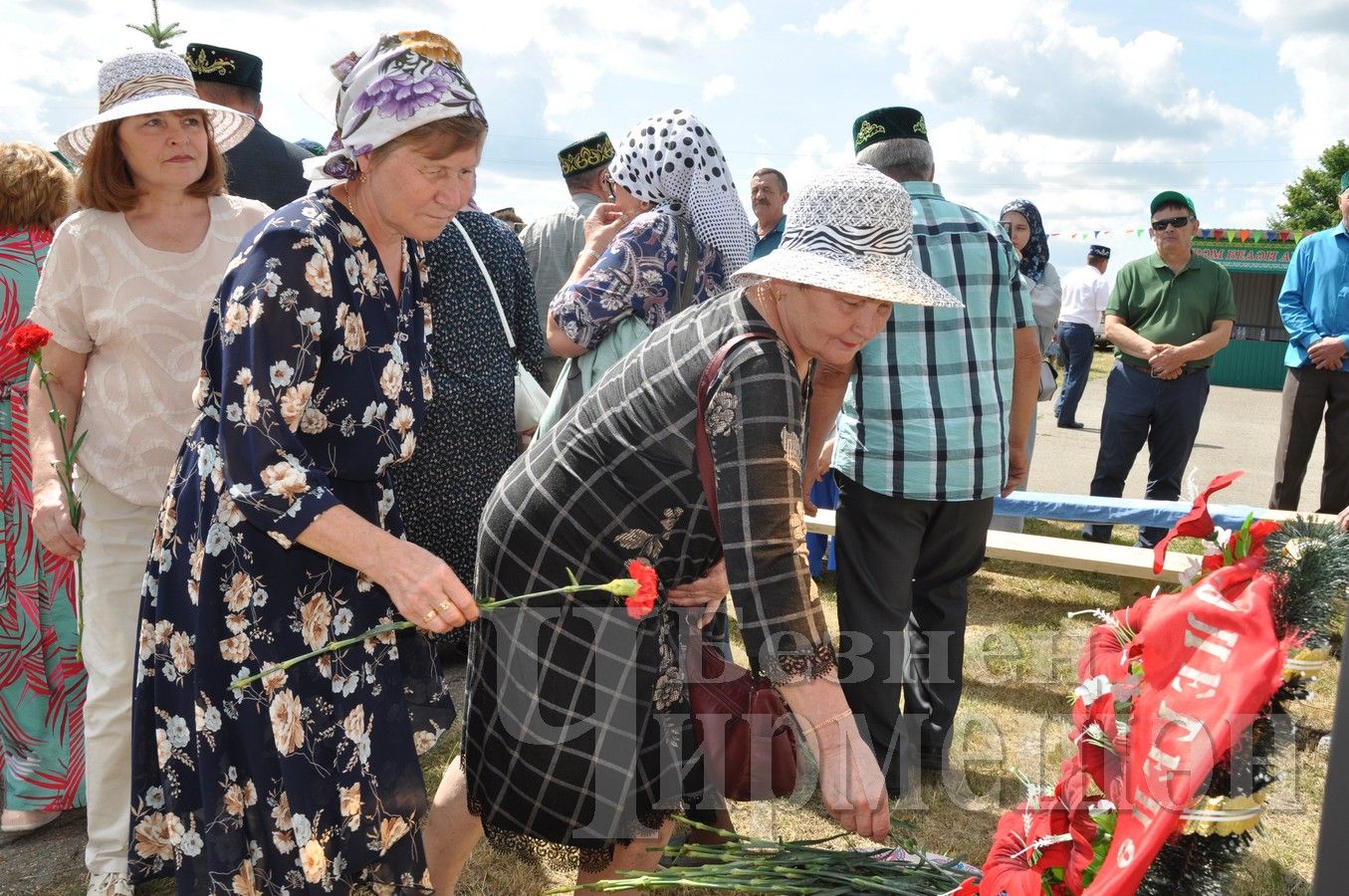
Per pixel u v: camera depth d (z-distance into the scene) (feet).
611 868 6.86
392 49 5.51
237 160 12.57
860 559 9.64
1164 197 18.22
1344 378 19.35
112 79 7.60
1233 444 42.29
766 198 21.20
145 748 6.43
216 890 6.05
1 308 9.30
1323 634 4.34
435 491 10.09
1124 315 18.94
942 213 9.36
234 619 5.89
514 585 6.14
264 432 5.50
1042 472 31.73
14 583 9.29
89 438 8.07
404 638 6.52
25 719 9.43
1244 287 94.84
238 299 5.53
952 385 9.23
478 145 5.70
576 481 5.91
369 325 5.93
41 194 9.46
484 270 10.28
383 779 6.15
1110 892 4.35
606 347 9.05
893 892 5.99
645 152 9.45
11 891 8.64
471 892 8.50
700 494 5.82
